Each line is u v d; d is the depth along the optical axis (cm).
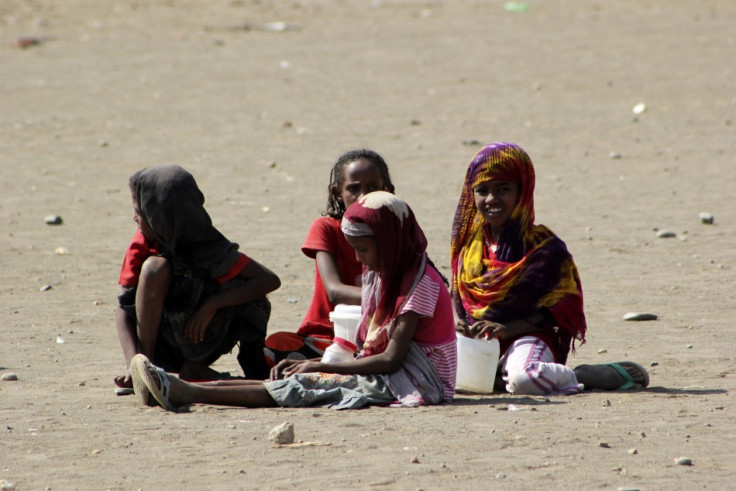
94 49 9050
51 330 2827
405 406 2031
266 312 2308
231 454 1689
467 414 1959
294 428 1842
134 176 2192
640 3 11219
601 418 1917
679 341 2653
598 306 3081
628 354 2525
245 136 6250
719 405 2020
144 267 2178
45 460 1669
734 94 7106
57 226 4319
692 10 10556
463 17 10681
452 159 5653
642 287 3306
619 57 8406
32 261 3728
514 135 6194
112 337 2756
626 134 6172
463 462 1631
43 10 10769
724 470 1595
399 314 2041
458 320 2283
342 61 8550
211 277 2223
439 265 3622
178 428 1858
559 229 4209
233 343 2333
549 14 10750
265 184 5141
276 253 3834
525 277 2234
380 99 7250
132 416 1959
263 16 10819
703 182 5044
